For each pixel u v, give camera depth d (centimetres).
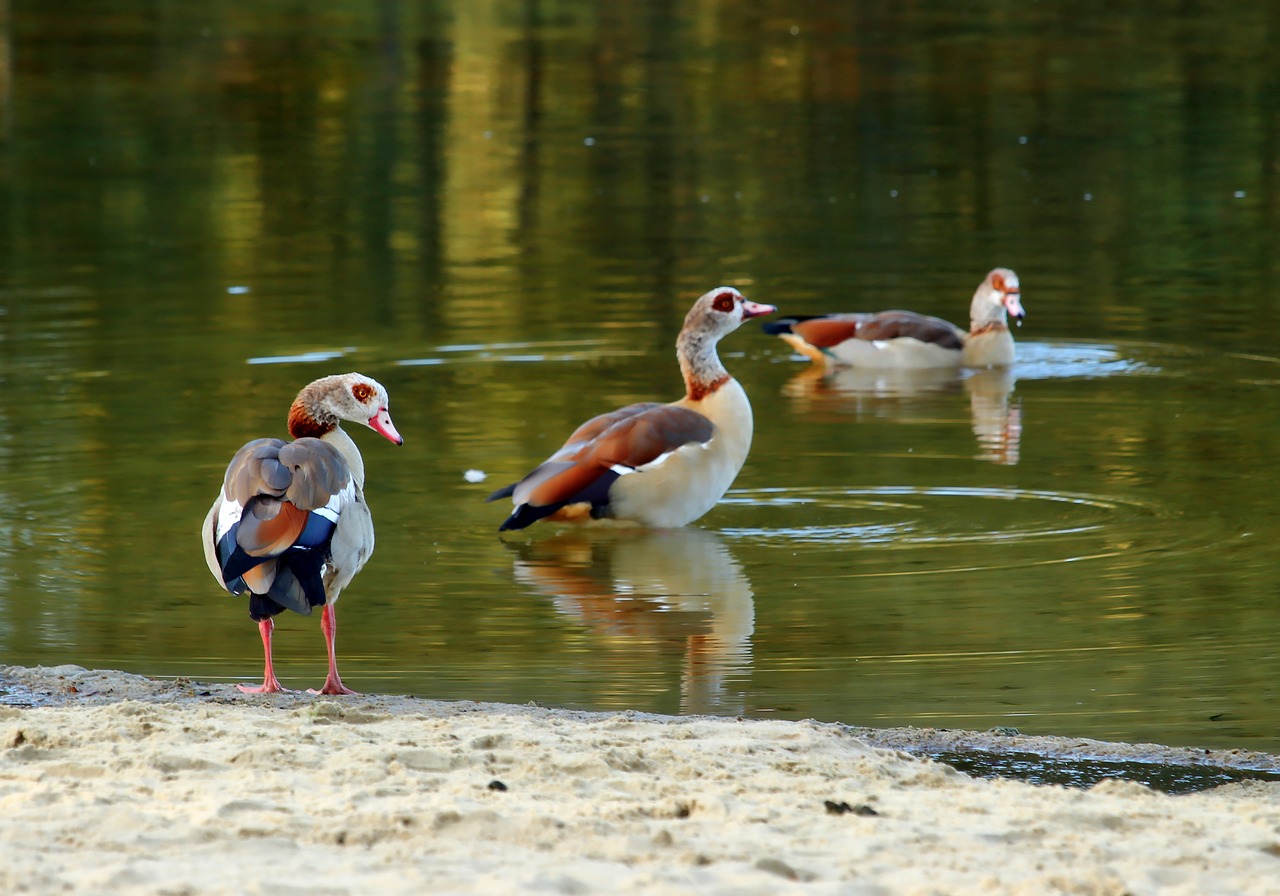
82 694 1059
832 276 2698
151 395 2002
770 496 1647
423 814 749
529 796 799
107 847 705
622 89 4591
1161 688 1111
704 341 1609
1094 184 3403
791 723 978
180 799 782
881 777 862
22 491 1631
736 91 4534
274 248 2930
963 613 1284
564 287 2620
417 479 1694
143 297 2550
